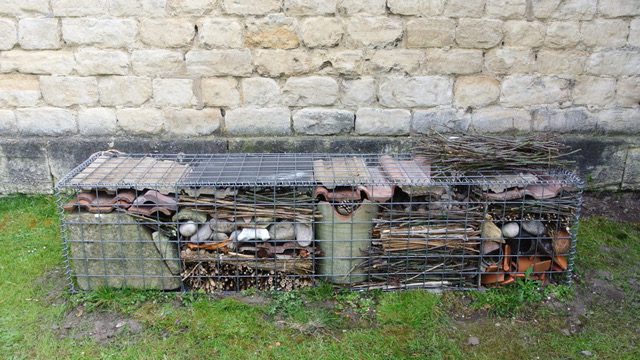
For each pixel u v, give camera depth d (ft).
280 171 10.57
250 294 9.84
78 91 13.14
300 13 12.58
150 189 9.55
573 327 9.07
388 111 13.35
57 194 9.89
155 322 9.02
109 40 12.75
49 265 10.73
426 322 9.07
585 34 12.91
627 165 13.71
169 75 13.01
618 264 11.02
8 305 9.42
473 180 9.89
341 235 9.80
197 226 9.72
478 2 12.62
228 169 10.74
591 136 13.62
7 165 13.61
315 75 13.07
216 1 12.46
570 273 10.16
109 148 13.44
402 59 12.98
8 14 12.57
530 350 8.48
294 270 9.91
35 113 13.32
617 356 8.38
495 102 13.38
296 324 9.00
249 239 9.75
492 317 9.30
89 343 8.53
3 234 12.00
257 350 8.42
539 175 10.27
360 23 12.67
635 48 13.07
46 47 12.82
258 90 13.15
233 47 12.80
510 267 10.11
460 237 9.79
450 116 13.42
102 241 9.61
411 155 11.84
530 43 12.95
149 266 9.75
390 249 9.84
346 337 8.72
